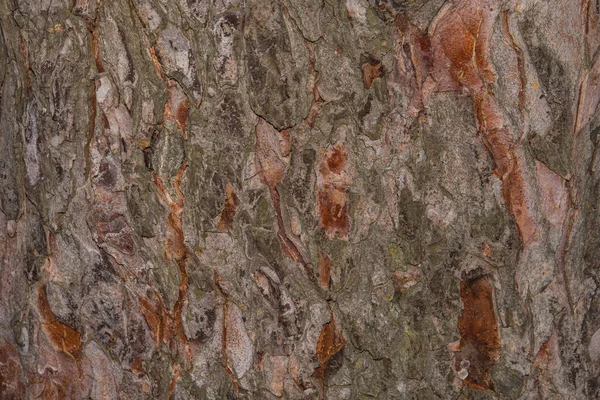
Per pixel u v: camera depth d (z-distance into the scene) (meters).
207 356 0.54
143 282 0.54
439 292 0.52
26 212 0.55
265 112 0.50
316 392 0.54
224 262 0.52
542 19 0.49
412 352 0.53
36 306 0.56
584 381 0.54
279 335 0.53
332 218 0.52
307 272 0.52
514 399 0.53
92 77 0.52
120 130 0.52
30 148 0.54
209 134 0.51
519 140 0.50
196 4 0.50
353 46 0.50
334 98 0.50
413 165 0.51
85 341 0.55
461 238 0.51
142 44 0.51
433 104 0.50
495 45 0.49
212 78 0.50
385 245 0.52
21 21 0.53
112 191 0.53
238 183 0.51
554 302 0.52
